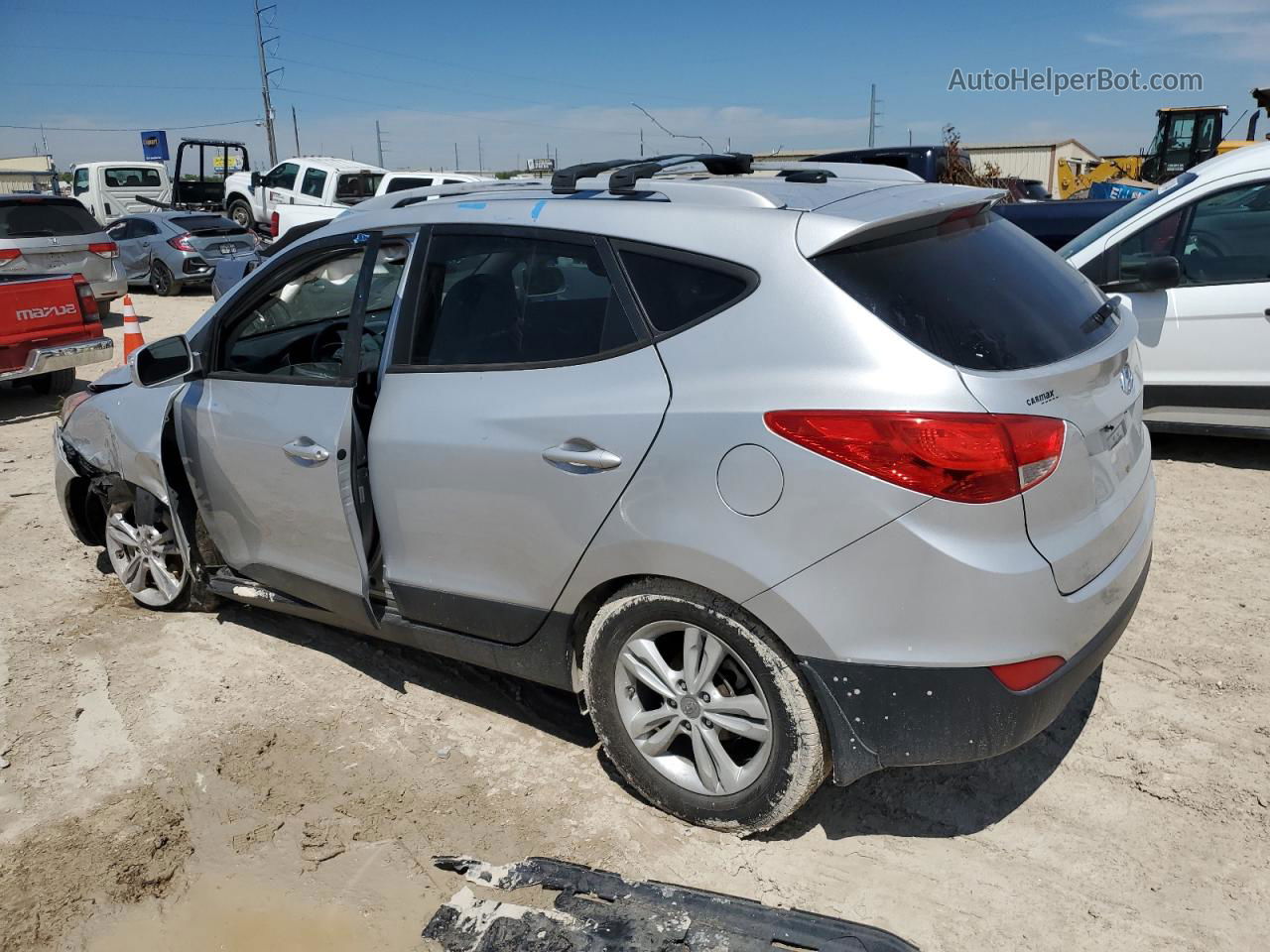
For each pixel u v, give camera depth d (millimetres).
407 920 2684
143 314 15727
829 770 2762
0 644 4277
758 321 2586
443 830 3021
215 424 3811
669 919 2613
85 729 3615
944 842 2910
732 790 2820
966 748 2533
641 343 2758
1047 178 30172
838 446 2422
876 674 2498
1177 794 3053
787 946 2512
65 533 5680
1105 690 3619
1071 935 2557
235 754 3441
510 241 3080
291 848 2971
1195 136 21016
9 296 8531
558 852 2910
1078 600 2555
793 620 2527
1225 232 5777
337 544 3502
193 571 4203
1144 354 6023
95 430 4469
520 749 3430
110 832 3053
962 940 2557
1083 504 2598
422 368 3199
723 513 2570
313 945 2615
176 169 26172
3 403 9500
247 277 3850
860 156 13562
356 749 3457
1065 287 3033
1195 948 2500
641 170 3090
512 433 2932
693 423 2604
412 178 19375
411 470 3186
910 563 2406
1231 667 3727
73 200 13531
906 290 2562
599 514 2779
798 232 2602
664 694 2865
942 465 2355
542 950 2543
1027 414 2424
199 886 2836
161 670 4031
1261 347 5680
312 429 3441
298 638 4281
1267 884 2686
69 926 2699
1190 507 5355
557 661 3098
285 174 21734
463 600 3211
